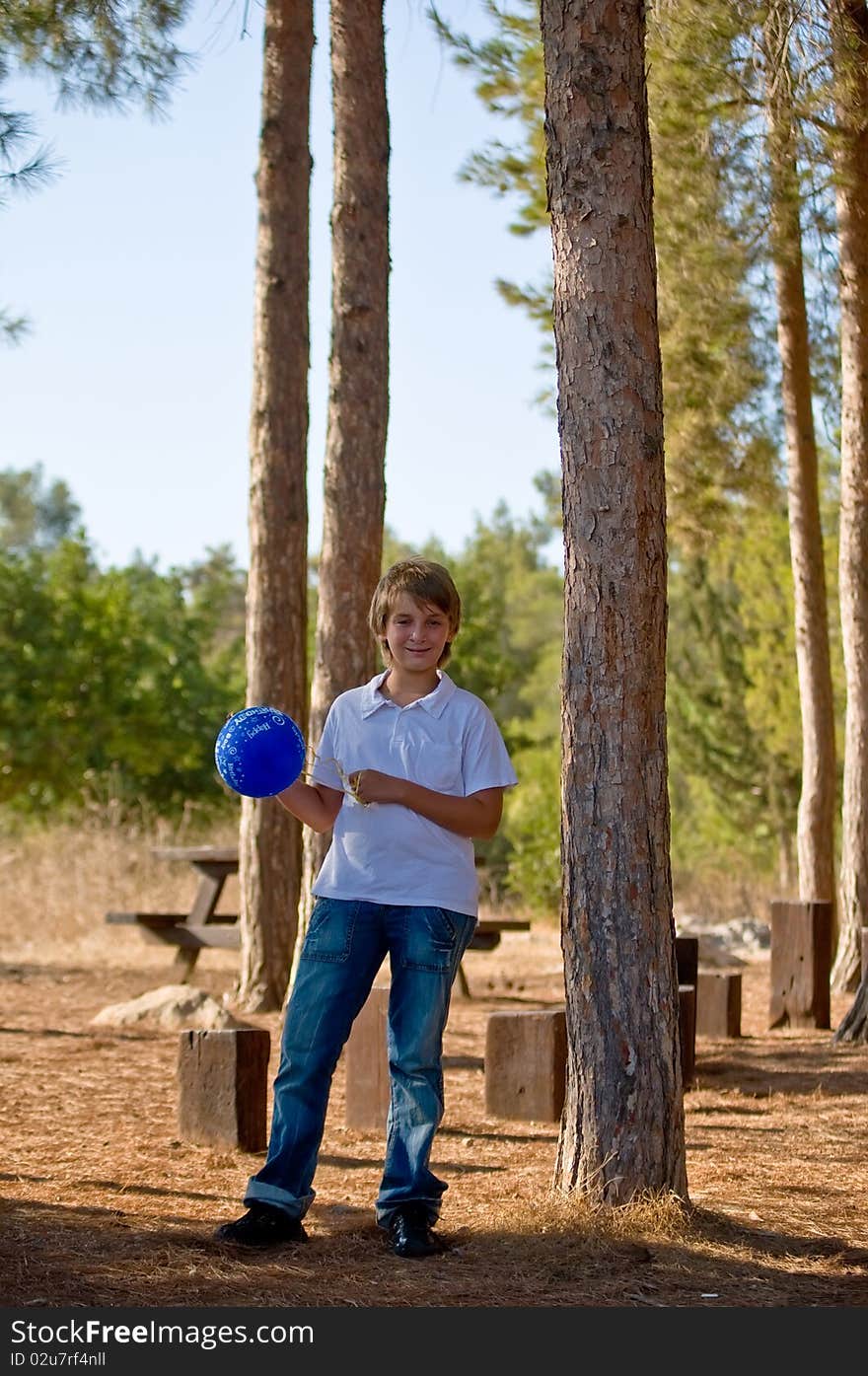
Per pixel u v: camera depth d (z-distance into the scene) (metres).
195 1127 5.49
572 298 4.48
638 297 4.46
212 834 19.73
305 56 10.16
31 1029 8.77
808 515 12.76
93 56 8.64
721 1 8.52
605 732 4.38
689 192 9.90
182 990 9.12
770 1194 4.77
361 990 4.14
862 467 11.36
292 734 4.04
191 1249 3.96
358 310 8.94
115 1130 5.78
